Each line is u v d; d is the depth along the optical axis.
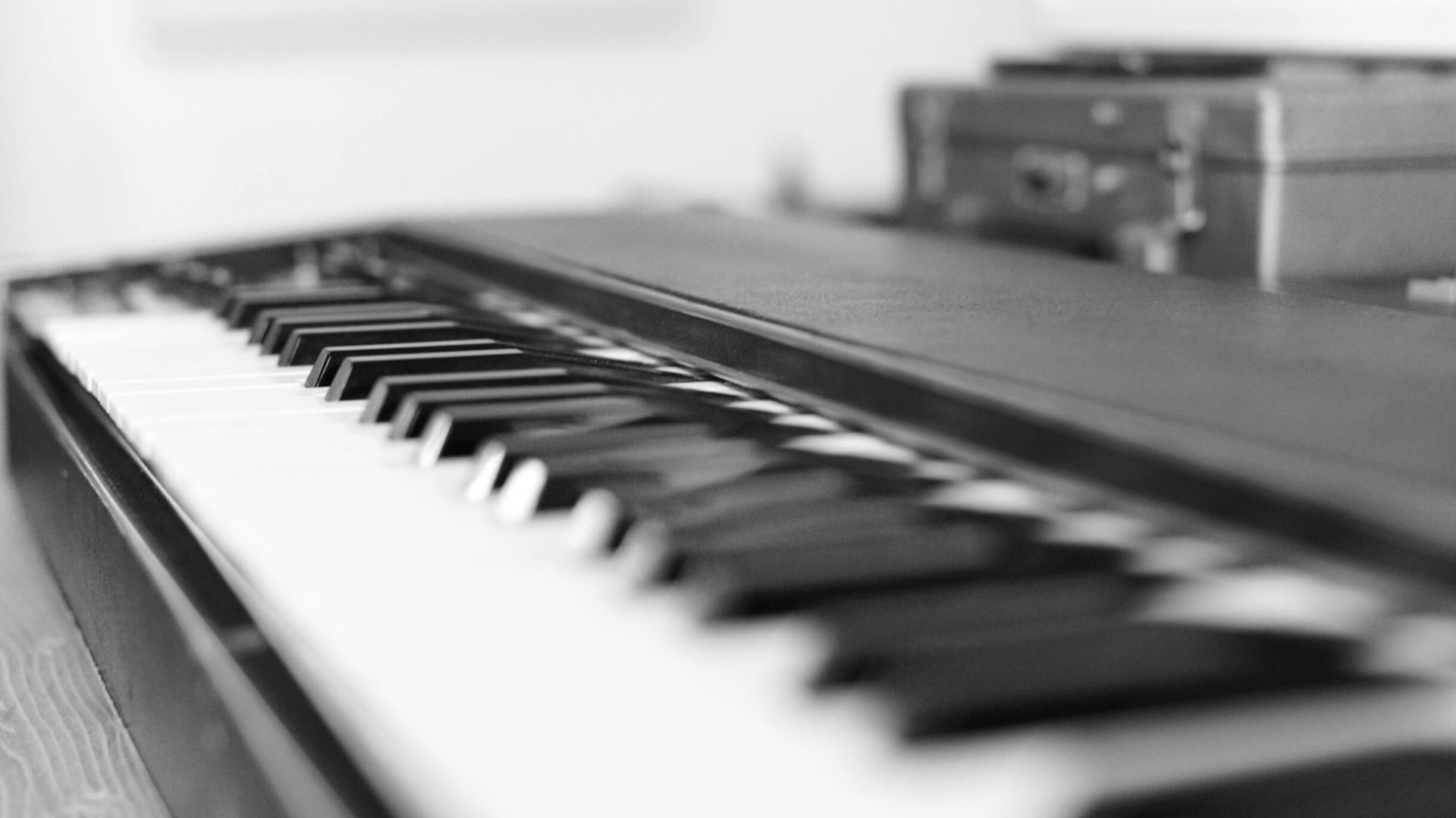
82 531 1.31
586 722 0.85
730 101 5.80
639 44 5.64
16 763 1.19
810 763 0.79
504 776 0.79
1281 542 0.91
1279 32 2.33
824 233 1.90
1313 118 1.89
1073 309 1.29
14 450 1.83
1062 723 0.80
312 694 0.91
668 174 5.74
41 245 5.03
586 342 1.49
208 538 1.08
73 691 1.30
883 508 1.01
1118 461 0.97
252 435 1.24
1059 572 0.94
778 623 0.92
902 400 1.09
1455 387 1.05
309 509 1.08
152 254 2.09
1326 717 0.81
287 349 1.47
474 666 0.90
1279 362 1.11
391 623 0.94
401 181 5.42
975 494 1.04
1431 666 0.87
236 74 5.18
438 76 5.41
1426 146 1.92
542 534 1.04
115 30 5.02
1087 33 2.85
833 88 5.93
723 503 1.01
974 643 0.87
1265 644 0.87
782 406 1.22
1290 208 1.90
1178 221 2.01
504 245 1.80
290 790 0.86
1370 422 0.98
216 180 5.21
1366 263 1.92
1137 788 0.74
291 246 2.15
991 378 1.07
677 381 1.31
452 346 1.42
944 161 2.53
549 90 5.55
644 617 0.94
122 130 5.07
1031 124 2.29
